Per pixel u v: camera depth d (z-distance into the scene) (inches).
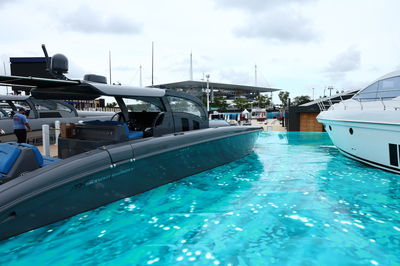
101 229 93.8
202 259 76.0
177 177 145.1
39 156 100.5
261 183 148.8
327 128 240.8
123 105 142.9
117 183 112.2
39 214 88.0
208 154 167.0
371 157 181.6
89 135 136.3
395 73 195.0
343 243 84.4
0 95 252.1
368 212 108.7
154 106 147.6
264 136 423.2
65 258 77.3
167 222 100.0
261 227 95.7
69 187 94.3
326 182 151.9
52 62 118.9
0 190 81.4
